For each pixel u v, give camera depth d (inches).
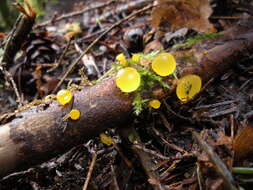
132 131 3.8
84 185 3.4
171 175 3.4
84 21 8.0
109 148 4.0
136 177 3.6
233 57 4.1
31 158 3.3
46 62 6.2
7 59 5.4
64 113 3.4
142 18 7.0
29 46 6.1
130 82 3.4
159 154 3.4
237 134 3.5
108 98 3.5
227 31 4.4
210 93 4.4
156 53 3.9
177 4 5.0
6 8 8.4
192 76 3.6
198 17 5.0
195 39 4.3
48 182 3.8
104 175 3.7
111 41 6.4
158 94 3.7
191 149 3.6
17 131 3.2
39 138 3.3
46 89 5.5
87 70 5.6
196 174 3.2
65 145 3.5
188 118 4.0
